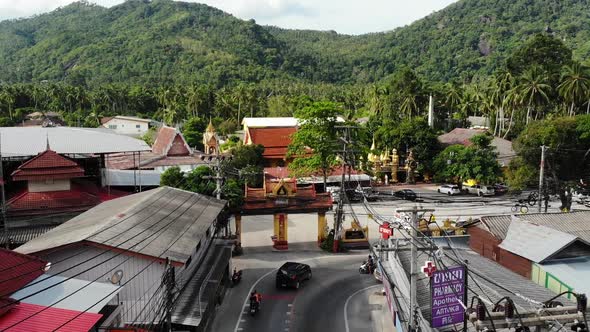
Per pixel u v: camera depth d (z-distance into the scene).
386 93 140.12
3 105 157.12
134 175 60.09
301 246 54.38
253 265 48.06
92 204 47.56
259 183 70.62
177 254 29.47
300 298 39.97
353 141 59.94
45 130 59.03
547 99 97.25
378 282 43.69
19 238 42.97
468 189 82.00
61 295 22.77
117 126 149.25
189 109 160.00
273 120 99.69
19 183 51.25
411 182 92.88
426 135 93.69
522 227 37.88
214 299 35.91
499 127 115.88
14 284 22.94
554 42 113.25
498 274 33.19
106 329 22.36
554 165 63.94
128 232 30.67
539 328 18.25
